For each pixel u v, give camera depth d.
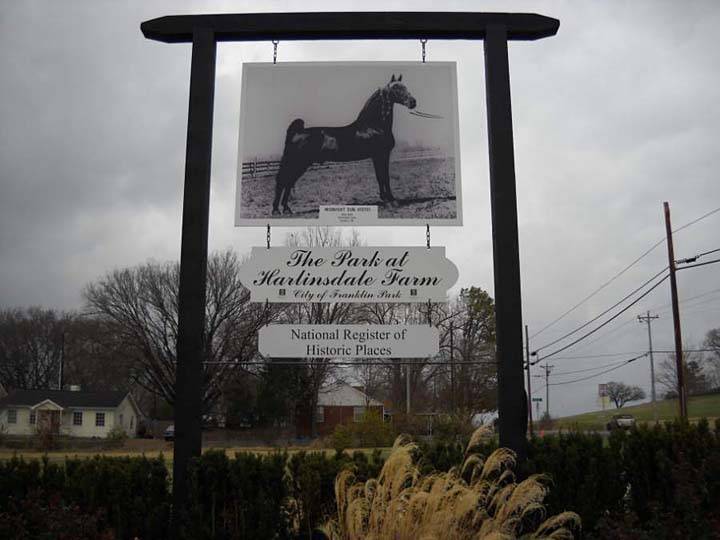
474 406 26.92
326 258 8.10
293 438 33.22
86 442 39.84
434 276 8.07
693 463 7.20
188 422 7.47
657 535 6.31
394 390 28.16
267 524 6.93
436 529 5.90
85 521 6.61
